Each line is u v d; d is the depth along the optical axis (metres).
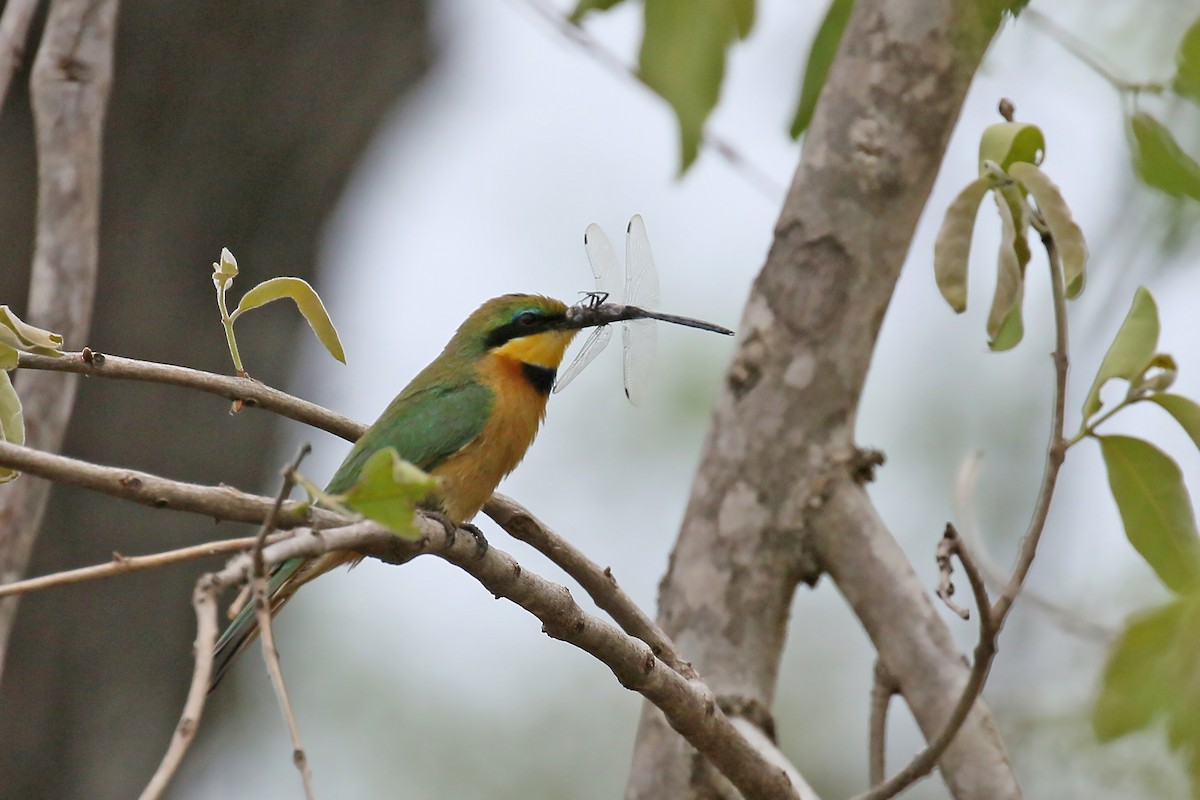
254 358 16.69
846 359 10.42
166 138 15.77
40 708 15.89
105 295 15.75
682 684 7.73
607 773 19.31
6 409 7.26
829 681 19.52
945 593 7.09
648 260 11.15
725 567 10.41
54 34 9.73
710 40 9.72
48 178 9.64
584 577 8.18
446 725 19.27
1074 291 7.47
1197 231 6.26
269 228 16.62
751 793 8.25
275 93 16.05
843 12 11.32
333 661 19.30
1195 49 5.91
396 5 16.42
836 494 10.28
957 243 7.44
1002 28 10.10
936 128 10.36
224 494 6.21
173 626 16.52
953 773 9.26
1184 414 7.35
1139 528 7.70
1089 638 11.39
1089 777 11.64
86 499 15.98
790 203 10.62
